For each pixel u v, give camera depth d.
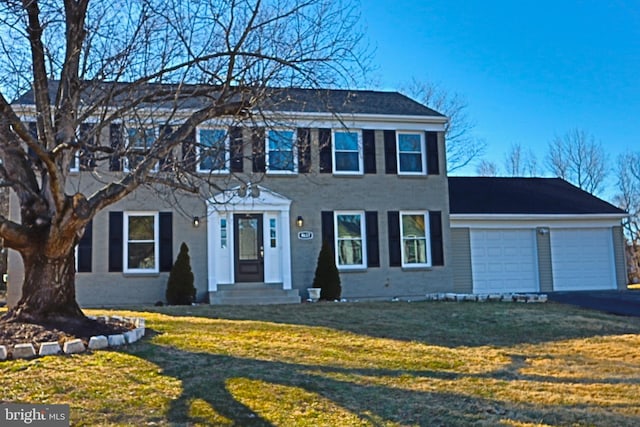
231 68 8.44
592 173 39.31
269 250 17.38
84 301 16.17
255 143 11.24
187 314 12.31
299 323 11.02
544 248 20.38
